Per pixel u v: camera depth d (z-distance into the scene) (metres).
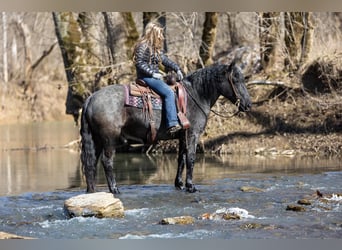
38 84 40.81
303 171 14.91
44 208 10.62
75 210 9.77
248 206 10.50
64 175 15.38
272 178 13.70
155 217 9.77
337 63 21.14
